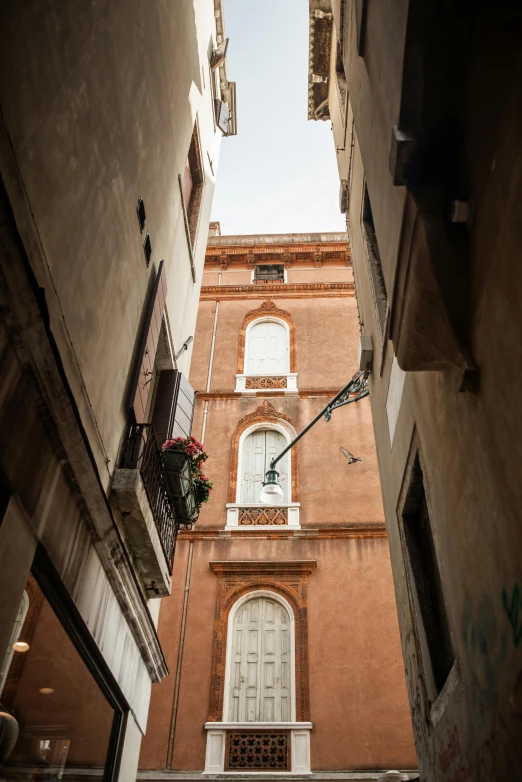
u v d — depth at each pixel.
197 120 11.82
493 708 4.22
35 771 5.07
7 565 4.18
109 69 6.08
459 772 5.20
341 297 21.44
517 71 3.38
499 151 3.64
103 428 6.18
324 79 14.54
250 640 13.87
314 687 13.03
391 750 12.19
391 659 13.38
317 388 18.66
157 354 9.84
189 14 10.73
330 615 14.05
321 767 11.98
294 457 17.05
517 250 3.43
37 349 4.33
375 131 6.14
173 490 8.21
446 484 5.23
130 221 6.92
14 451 4.30
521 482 3.59
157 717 12.73
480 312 4.05
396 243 5.43
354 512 15.87
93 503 5.73
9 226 3.73
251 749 12.25
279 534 15.41
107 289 6.13
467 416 4.48
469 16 4.02
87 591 5.94
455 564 5.07
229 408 18.30
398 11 4.53
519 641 3.69
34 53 4.36
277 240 23.48
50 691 5.30
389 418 8.38
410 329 4.71
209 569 14.88
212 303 21.38
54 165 4.70
